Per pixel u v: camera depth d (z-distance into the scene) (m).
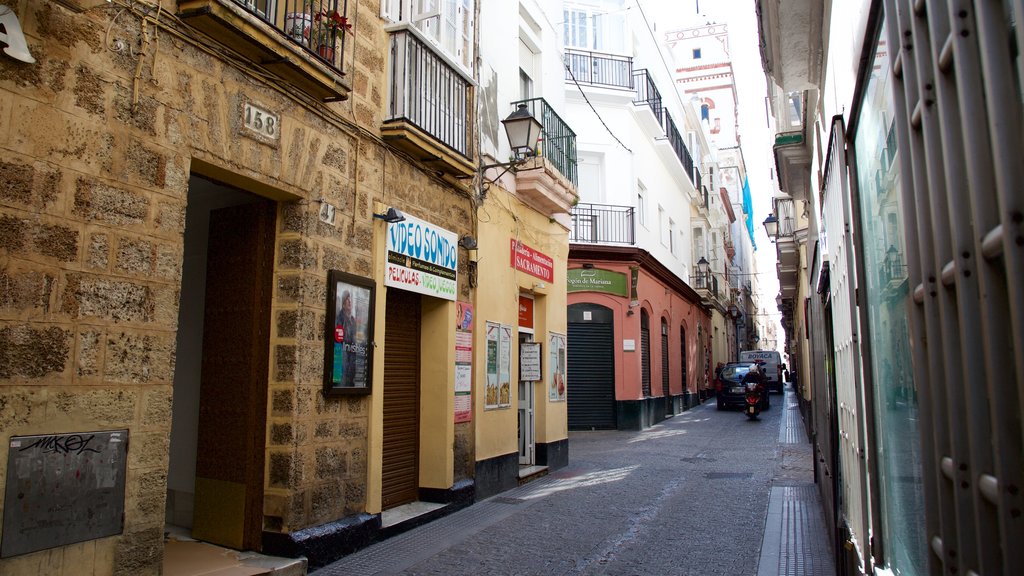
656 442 17.33
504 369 10.62
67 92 4.40
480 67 10.07
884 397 3.70
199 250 7.12
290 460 6.16
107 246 4.61
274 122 6.08
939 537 2.48
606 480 11.45
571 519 8.51
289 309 6.36
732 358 47.69
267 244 6.53
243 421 6.46
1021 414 1.56
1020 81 1.55
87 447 4.42
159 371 4.92
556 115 12.84
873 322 3.95
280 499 6.15
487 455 9.91
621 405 20.88
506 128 10.02
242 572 5.57
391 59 7.84
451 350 8.95
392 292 8.49
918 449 2.72
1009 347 1.73
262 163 5.93
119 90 4.73
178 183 5.12
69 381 4.34
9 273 4.05
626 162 21.80
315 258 6.55
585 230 21.30
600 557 6.84
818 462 10.05
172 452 7.09
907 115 2.48
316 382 6.50
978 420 1.91
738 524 8.25
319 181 6.65
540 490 10.50
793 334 33.16
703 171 38.16
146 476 4.79
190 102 5.25
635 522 8.36
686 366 30.05
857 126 4.06
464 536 7.60
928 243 2.39
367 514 7.17
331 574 6.12
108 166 4.64
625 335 21.31
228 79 5.60
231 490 6.45
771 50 7.55
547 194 11.67
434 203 8.76
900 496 3.32
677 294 28.50
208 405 6.74
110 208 4.64
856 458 4.55
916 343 2.60
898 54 2.65
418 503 8.66
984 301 1.77
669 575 6.26
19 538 4.03
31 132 4.19
